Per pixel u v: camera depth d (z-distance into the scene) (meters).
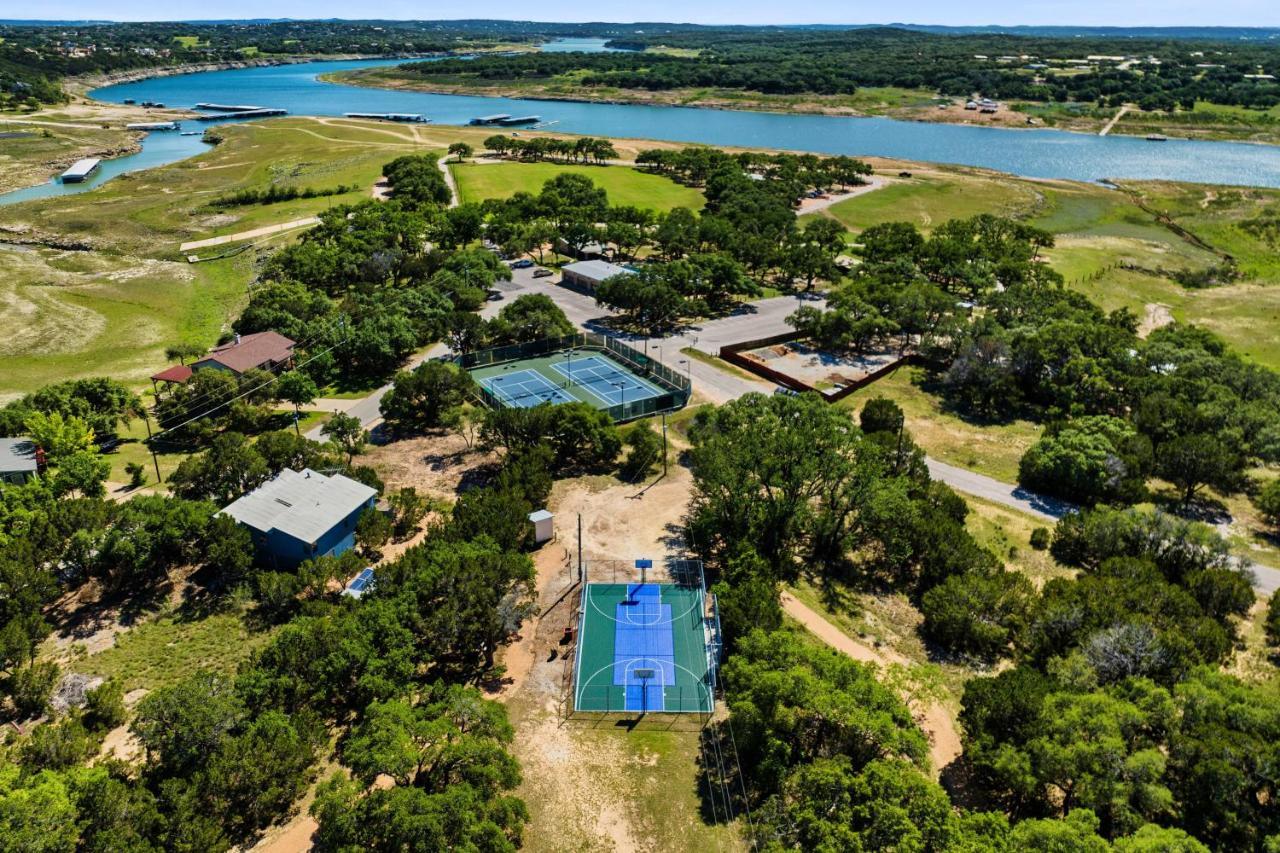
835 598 68.38
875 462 73.06
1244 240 189.75
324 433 89.12
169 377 102.88
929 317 126.44
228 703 47.97
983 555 68.81
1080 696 47.75
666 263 145.12
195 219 195.88
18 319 132.00
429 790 45.22
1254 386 101.00
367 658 52.53
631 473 86.88
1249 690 49.03
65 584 65.88
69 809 40.53
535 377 109.81
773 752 47.53
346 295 138.88
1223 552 68.75
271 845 44.56
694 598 66.56
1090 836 37.97
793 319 126.12
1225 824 41.94
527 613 60.38
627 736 53.06
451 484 84.06
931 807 40.59
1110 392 102.25
